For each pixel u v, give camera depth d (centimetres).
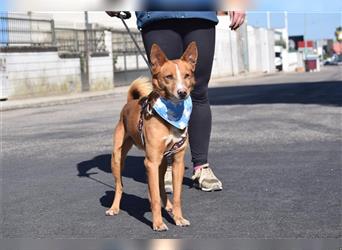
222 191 504
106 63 2814
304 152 688
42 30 2333
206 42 498
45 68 2314
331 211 427
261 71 5709
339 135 818
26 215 454
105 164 673
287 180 537
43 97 2205
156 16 488
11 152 812
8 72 2078
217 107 1409
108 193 520
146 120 397
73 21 3222
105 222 424
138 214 443
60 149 816
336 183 516
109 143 852
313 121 1002
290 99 1565
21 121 1327
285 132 876
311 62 6462
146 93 451
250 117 1123
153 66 398
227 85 2888
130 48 3161
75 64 2544
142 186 542
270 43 6228
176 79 386
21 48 2156
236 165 622
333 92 1803
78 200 498
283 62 6850
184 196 491
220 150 729
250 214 427
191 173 591
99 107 1683
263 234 379
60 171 642
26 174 635
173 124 388
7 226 423
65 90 2455
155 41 494
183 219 407
